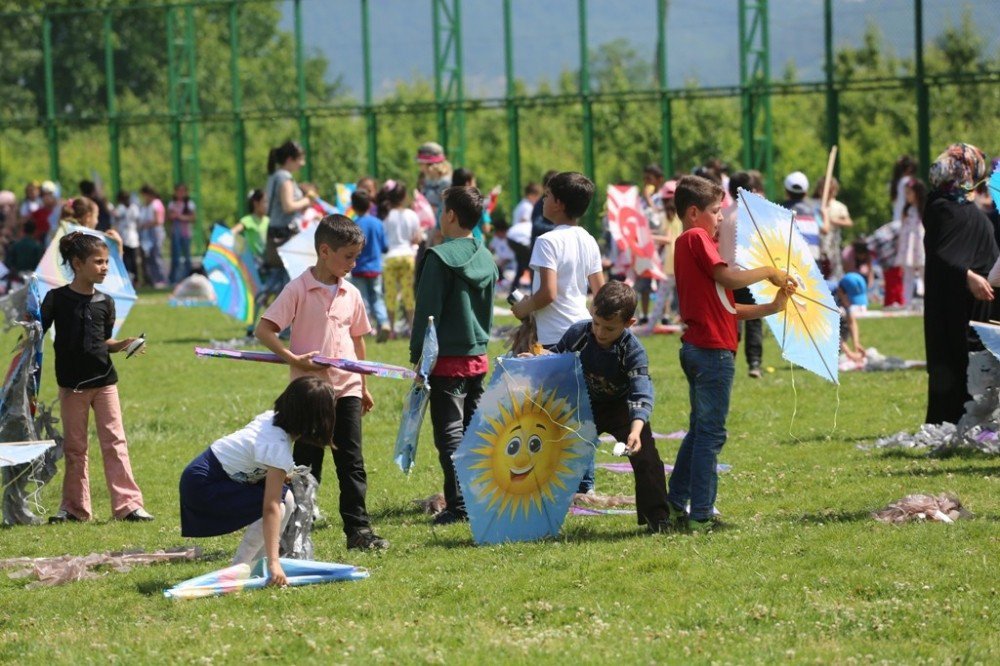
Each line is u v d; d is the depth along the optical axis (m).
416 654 9.88
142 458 19.22
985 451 17.02
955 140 49.25
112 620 11.24
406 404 13.34
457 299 14.45
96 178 37.53
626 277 33.25
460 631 10.52
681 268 13.35
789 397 22.19
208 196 71.56
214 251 32.09
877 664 9.54
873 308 38.22
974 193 17.88
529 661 9.70
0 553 14.15
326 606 11.33
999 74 42.50
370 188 34.19
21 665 10.10
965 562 11.88
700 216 13.46
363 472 13.52
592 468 15.45
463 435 13.80
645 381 13.35
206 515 12.31
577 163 69.06
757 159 46.50
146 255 54.34
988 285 17.22
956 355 17.72
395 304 32.41
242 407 23.11
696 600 11.14
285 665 9.86
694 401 13.52
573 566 12.16
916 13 43.75
